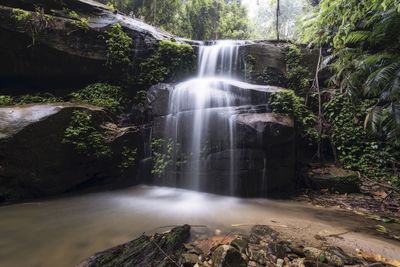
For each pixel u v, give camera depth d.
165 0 13.27
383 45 6.76
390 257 3.04
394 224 4.36
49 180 5.71
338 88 7.83
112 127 6.69
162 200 5.59
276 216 4.55
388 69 5.46
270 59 8.41
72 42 7.05
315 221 4.31
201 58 8.45
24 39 6.67
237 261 2.83
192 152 6.49
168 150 6.77
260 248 3.21
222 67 8.58
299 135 6.84
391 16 5.65
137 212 4.73
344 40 6.77
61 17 7.13
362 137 7.06
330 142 7.23
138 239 3.27
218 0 14.97
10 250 3.23
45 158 5.60
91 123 6.19
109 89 7.41
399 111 5.38
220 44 9.06
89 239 3.55
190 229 3.79
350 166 6.88
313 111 7.88
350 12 6.32
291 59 8.39
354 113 7.29
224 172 6.10
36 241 3.47
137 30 8.00
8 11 6.48
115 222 4.20
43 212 4.69
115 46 7.39
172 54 8.09
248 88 6.60
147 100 7.39
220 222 4.19
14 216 4.46
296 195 6.07
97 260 2.86
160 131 6.98
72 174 6.02
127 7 12.98
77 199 5.61
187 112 6.66
